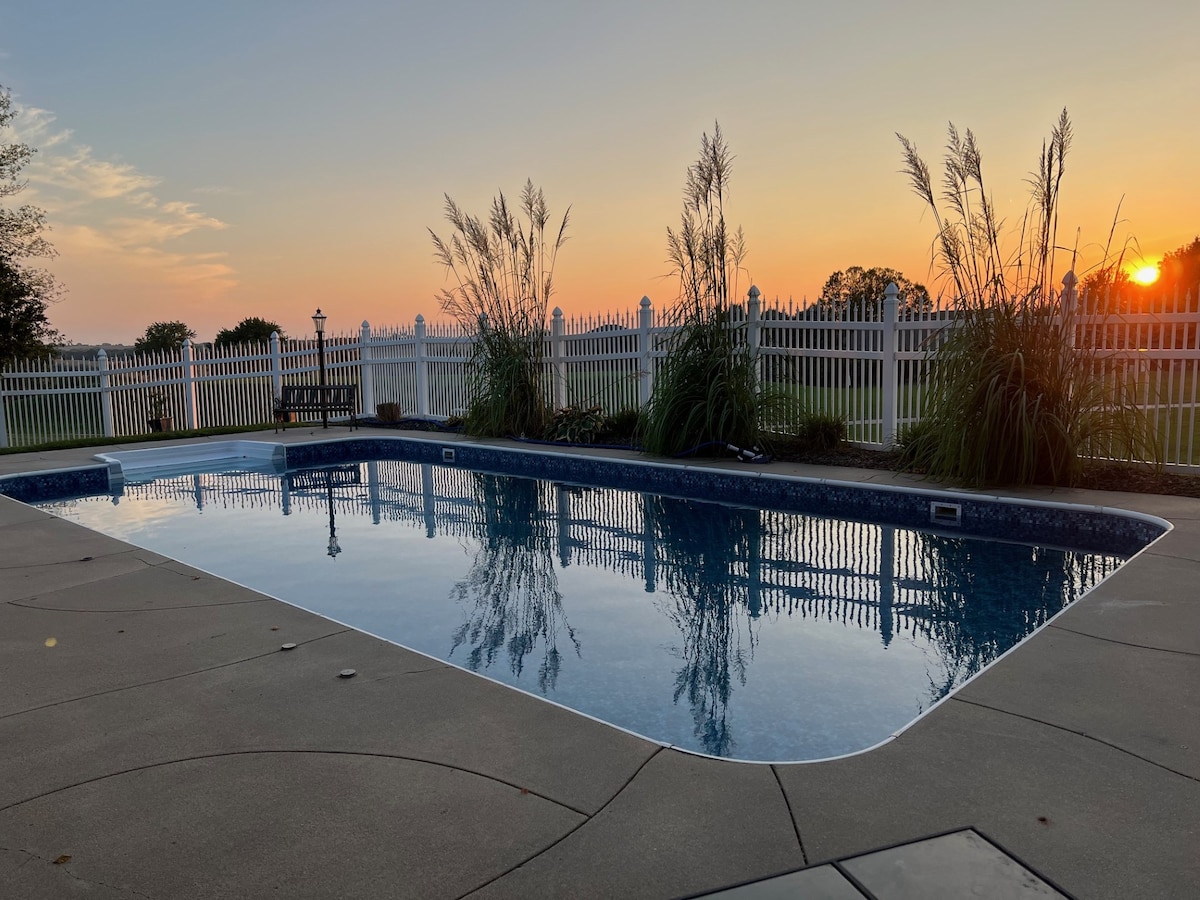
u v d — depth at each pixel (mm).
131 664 2838
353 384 13008
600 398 10266
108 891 1577
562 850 1692
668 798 1904
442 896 1548
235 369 13906
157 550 5719
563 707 2447
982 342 6340
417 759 2113
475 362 10875
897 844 1689
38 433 12758
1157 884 1535
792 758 2561
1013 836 1711
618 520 6602
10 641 3096
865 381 8055
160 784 2002
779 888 1543
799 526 6203
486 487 8414
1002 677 2615
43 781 2027
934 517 6121
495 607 4301
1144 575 3730
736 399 7965
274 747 2191
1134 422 6105
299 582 4820
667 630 3889
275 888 1579
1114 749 2109
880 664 3396
